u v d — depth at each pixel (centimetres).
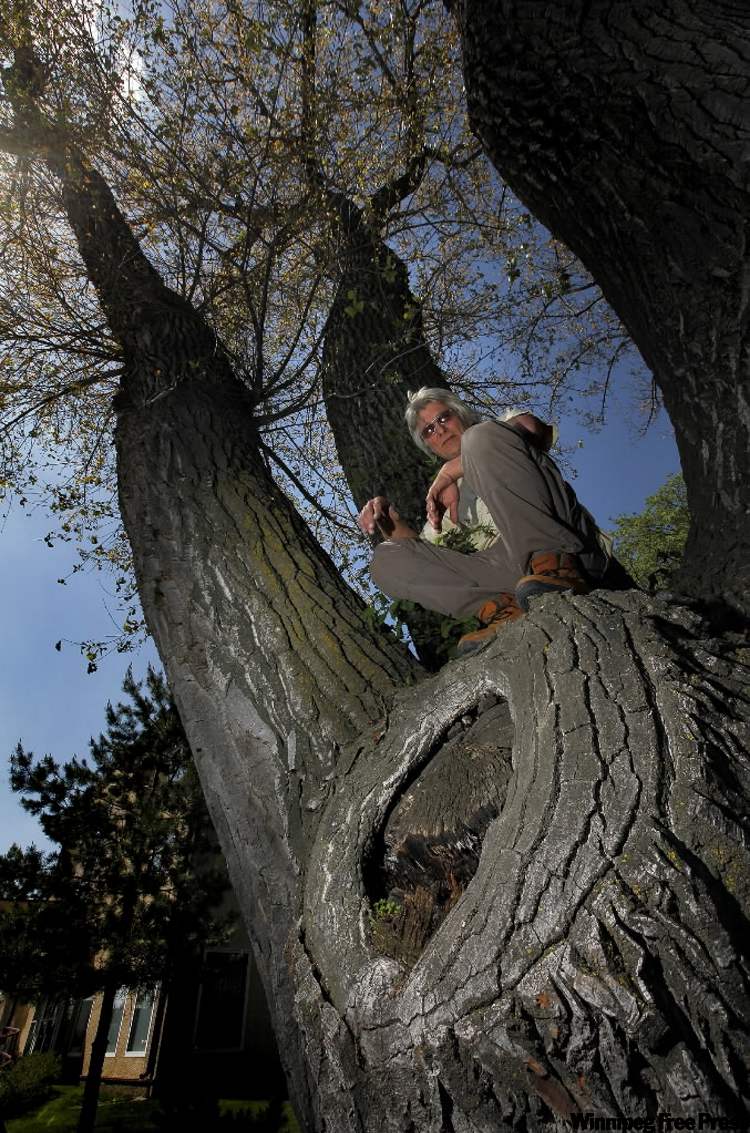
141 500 315
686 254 213
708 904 101
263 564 269
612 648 148
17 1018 1741
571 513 207
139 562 291
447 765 171
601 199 229
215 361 444
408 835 159
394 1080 117
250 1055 1346
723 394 213
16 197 517
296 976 151
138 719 1196
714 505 217
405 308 516
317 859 170
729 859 107
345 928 149
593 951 103
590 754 128
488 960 112
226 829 207
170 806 1111
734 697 133
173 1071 1305
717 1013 94
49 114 465
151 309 461
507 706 177
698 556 216
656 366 242
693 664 143
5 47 464
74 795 1092
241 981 1414
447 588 234
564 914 109
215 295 509
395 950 140
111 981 1009
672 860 107
